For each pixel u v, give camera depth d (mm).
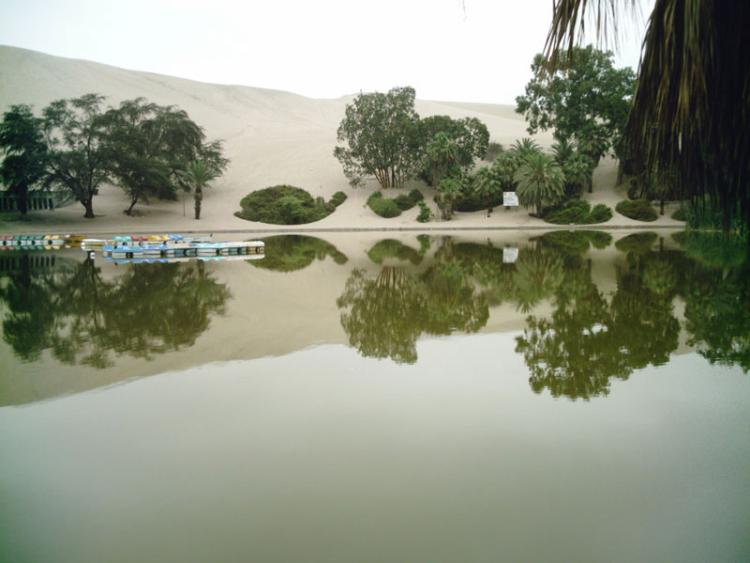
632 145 3771
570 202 52188
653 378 7160
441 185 54406
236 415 6254
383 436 5578
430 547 3717
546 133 83188
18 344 9750
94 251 31141
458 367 7961
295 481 4695
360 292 15281
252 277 18844
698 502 4156
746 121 3285
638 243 30469
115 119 54312
